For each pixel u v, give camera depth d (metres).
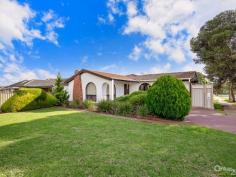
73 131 6.68
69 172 3.52
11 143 5.26
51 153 4.48
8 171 3.57
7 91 14.62
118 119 9.45
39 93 14.78
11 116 10.40
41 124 7.94
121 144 5.22
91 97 22.02
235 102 27.92
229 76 22.06
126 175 3.45
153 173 3.55
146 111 10.42
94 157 4.26
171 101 9.71
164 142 5.51
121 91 23.91
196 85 19.00
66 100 17.05
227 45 21.42
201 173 3.62
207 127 8.16
